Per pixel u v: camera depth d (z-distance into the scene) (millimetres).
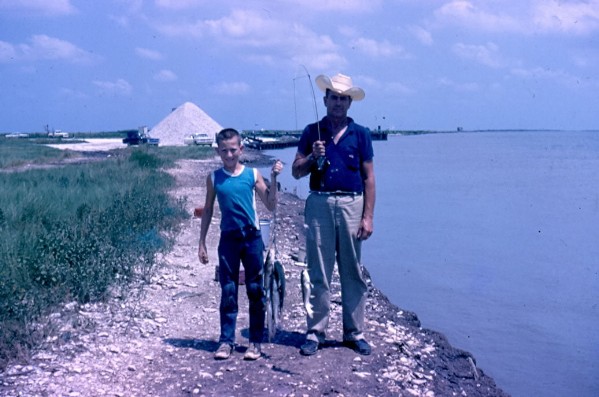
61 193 15445
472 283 12469
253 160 52406
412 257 15008
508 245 17219
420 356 6129
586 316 10320
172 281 8227
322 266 5539
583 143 188250
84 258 7766
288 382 4992
